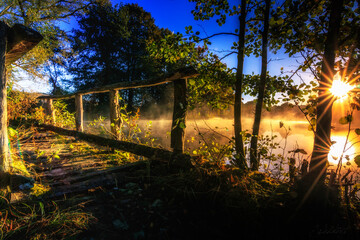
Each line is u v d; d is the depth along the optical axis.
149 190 1.89
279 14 2.25
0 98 1.62
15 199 1.62
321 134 1.50
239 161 2.36
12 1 8.07
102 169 2.51
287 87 2.26
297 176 1.68
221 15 2.74
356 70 1.60
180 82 2.37
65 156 3.14
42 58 8.28
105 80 25.70
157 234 1.29
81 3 10.91
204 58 2.95
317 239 1.19
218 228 1.33
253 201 1.51
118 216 1.49
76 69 24.34
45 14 9.59
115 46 25.70
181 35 2.68
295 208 1.40
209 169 1.96
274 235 1.24
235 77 2.88
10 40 1.59
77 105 5.16
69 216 1.45
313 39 2.01
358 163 1.44
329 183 1.55
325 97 1.48
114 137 3.63
